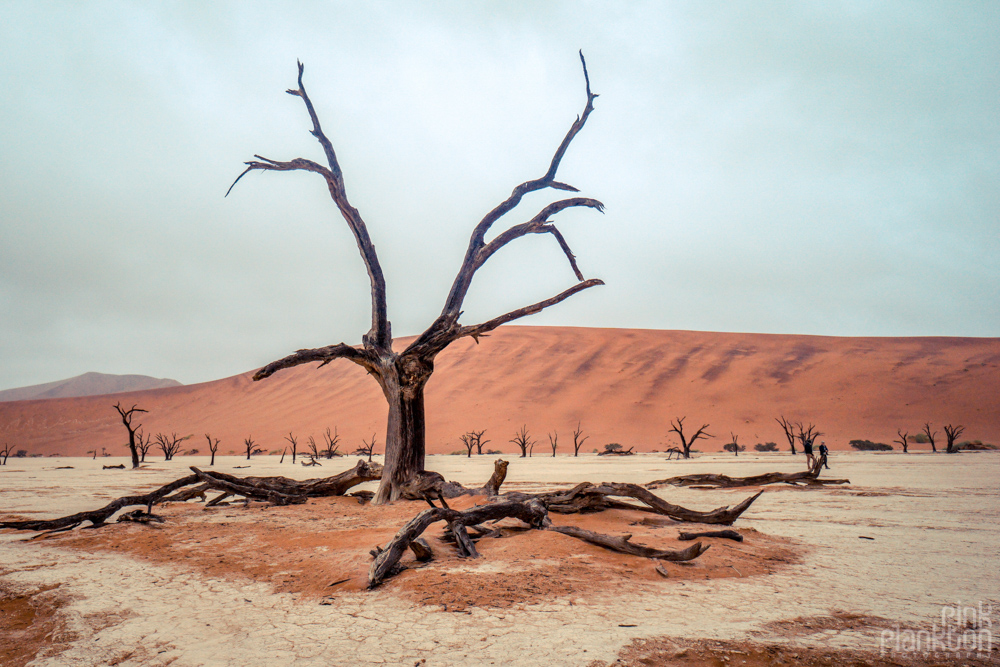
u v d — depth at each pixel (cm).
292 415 10962
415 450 1402
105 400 13612
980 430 7419
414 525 687
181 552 849
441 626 474
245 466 5009
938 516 1267
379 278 1548
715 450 7562
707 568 679
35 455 10638
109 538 989
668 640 440
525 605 529
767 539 912
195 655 425
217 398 13162
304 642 446
